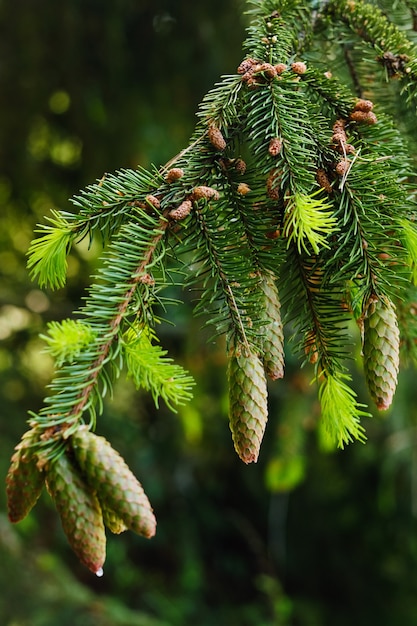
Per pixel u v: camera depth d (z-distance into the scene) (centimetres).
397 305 99
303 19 100
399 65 99
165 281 83
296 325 89
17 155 235
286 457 197
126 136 222
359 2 102
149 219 84
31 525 213
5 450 203
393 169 91
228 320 84
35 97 224
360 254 85
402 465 271
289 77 90
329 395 88
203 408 234
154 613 308
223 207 86
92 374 78
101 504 77
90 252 216
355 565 343
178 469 320
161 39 209
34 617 193
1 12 210
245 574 362
